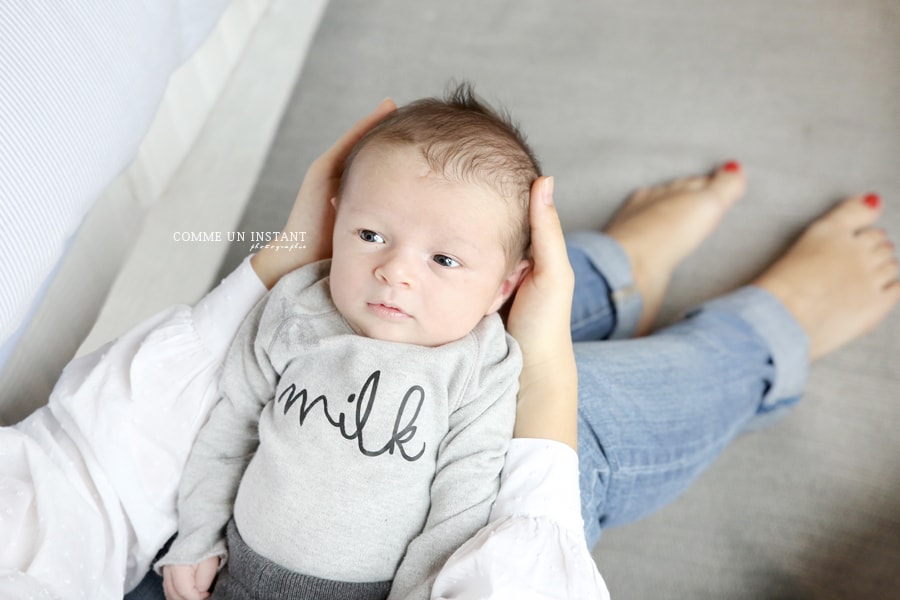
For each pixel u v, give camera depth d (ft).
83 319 3.53
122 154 2.82
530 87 5.57
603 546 3.88
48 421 2.72
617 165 5.19
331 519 2.46
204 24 3.62
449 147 2.52
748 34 5.87
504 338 2.68
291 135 5.30
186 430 2.73
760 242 4.89
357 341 2.58
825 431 4.24
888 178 5.11
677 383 3.37
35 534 2.35
